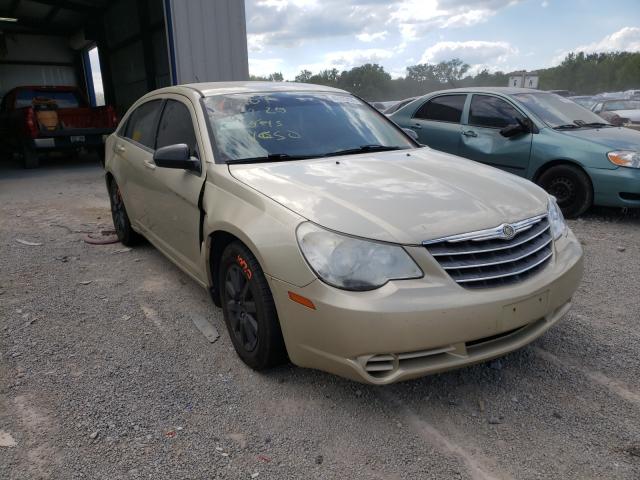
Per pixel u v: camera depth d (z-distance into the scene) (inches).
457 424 98.4
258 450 91.7
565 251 113.2
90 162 506.9
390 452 91.3
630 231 226.1
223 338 131.6
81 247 209.0
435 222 97.4
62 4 589.3
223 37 392.2
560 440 93.8
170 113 162.1
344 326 90.0
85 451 90.7
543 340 129.4
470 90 288.7
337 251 92.9
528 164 256.5
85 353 124.0
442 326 89.7
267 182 114.7
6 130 497.0
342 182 113.7
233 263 116.2
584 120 271.9
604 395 106.8
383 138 155.6
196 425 98.0
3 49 650.8
